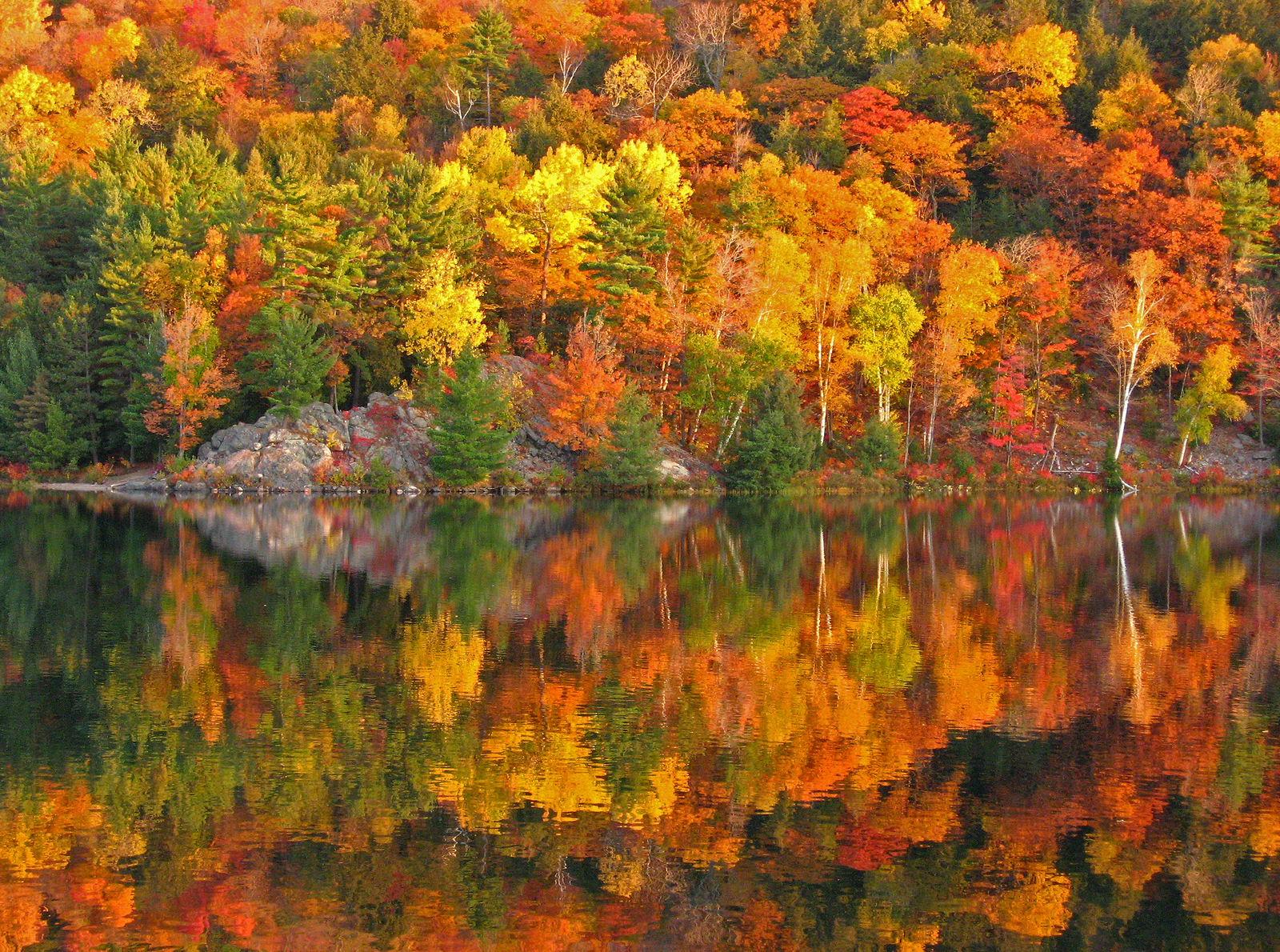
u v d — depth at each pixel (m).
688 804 15.55
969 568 37.16
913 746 18.00
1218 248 78.44
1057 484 73.38
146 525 47.59
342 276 68.94
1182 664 23.61
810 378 77.38
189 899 12.77
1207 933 12.31
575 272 77.12
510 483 67.56
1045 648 25.09
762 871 13.66
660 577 34.56
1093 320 78.25
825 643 25.34
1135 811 15.45
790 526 50.12
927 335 77.31
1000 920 12.58
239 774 16.55
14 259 78.06
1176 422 76.12
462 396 65.75
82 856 13.80
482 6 118.06
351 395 73.50
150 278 69.75
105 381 72.00
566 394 67.94
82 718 19.20
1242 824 15.04
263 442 66.38
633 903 12.77
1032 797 15.90
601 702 20.36
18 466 70.31
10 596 30.27
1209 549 42.69
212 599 30.02
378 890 13.00
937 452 77.56
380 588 31.91
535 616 28.12
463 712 19.69
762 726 18.95
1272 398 79.12
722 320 71.25
